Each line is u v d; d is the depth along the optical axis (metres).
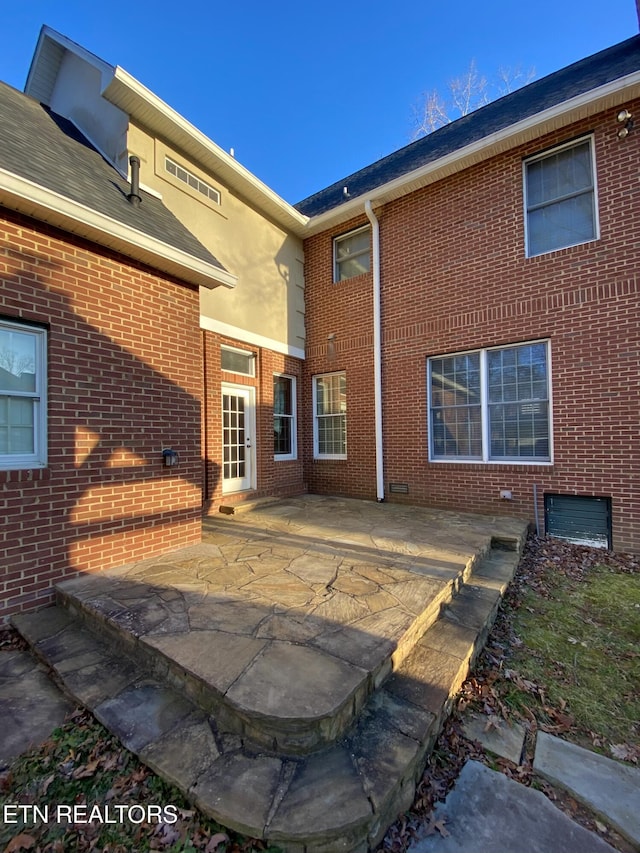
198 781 1.78
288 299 8.88
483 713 2.49
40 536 3.52
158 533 4.51
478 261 6.82
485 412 6.80
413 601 3.17
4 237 3.36
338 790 1.70
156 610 3.03
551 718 2.49
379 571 3.88
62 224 3.68
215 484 6.90
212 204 7.10
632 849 1.71
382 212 8.04
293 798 1.67
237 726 2.08
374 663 2.32
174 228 5.25
